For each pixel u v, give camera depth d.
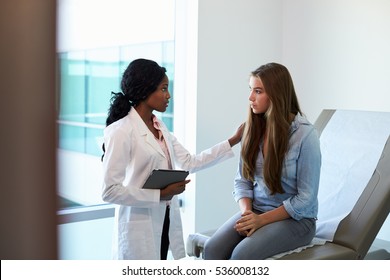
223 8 3.24
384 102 2.92
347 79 3.12
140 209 2.03
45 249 0.58
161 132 2.19
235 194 2.23
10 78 0.56
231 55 3.31
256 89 2.05
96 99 3.04
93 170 3.08
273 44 3.50
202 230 3.32
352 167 2.43
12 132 0.56
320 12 3.26
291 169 2.04
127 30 3.12
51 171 0.57
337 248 2.06
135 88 2.04
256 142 2.15
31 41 0.56
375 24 2.94
